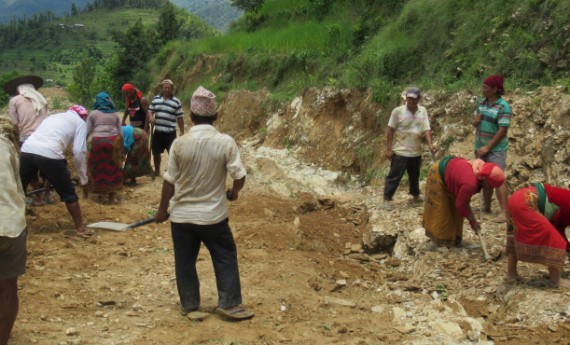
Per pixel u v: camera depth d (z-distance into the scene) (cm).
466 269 637
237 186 502
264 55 1931
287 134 1388
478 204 818
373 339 489
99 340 466
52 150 719
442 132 993
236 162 494
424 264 666
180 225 500
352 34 1567
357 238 823
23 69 13688
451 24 1203
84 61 4812
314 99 1343
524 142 851
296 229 820
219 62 2280
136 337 473
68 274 614
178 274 517
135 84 3091
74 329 481
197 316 510
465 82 1032
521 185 805
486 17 1130
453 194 671
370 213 869
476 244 688
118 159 929
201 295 573
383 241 770
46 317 504
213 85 2158
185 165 489
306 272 656
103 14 17775
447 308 559
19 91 852
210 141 491
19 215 418
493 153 747
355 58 1370
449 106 1005
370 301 602
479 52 1091
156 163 1170
